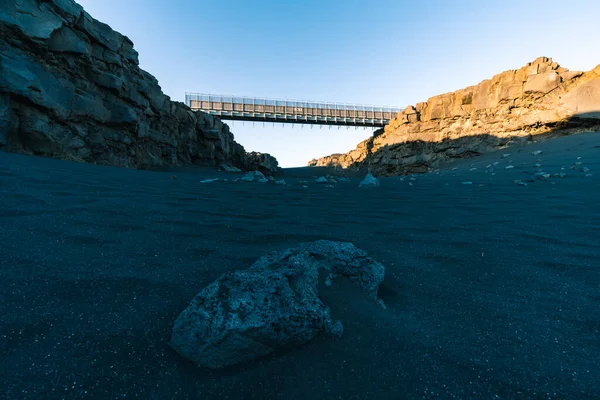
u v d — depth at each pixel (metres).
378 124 36.91
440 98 23.58
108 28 12.95
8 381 1.03
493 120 20.02
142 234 2.60
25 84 9.38
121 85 13.20
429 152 23.78
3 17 8.91
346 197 5.70
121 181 5.73
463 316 1.67
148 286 1.74
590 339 1.44
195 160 22.75
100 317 1.42
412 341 1.41
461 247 2.73
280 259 1.69
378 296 1.93
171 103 18.69
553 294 1.87
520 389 1.14
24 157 6.82
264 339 1.25
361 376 1.17
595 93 15.88
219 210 3.89
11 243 2.04
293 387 1.11
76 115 11.38
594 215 3.55
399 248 2.72
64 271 1.78
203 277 1.90
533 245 2.70
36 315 1.37
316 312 1.37
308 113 34.84
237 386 1.11
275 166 37.44
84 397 1.01
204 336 1.22
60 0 10.52
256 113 33.47
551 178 6.88
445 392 1.12
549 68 17.88
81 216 2.84
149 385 1.08
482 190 6.18
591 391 1.13
